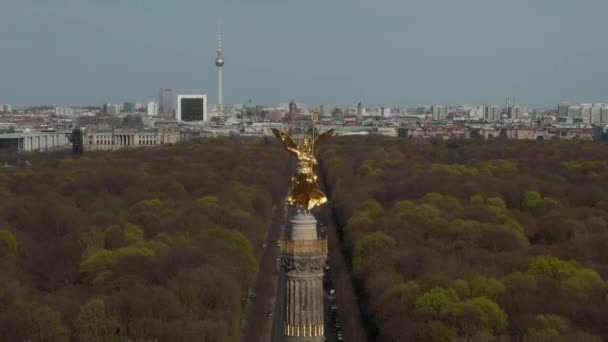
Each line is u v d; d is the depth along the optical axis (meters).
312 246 143.50
